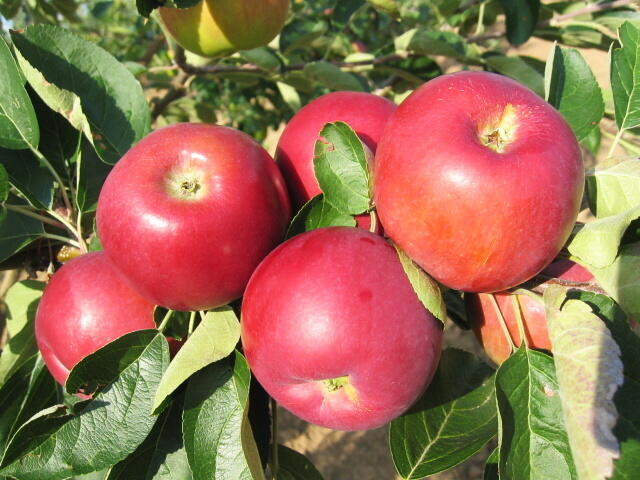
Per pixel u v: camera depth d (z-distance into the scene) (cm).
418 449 21
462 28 46
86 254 23
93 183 27
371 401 18
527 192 16
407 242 18
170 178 19
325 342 17
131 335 20
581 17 41
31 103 24
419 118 17
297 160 23
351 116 23
